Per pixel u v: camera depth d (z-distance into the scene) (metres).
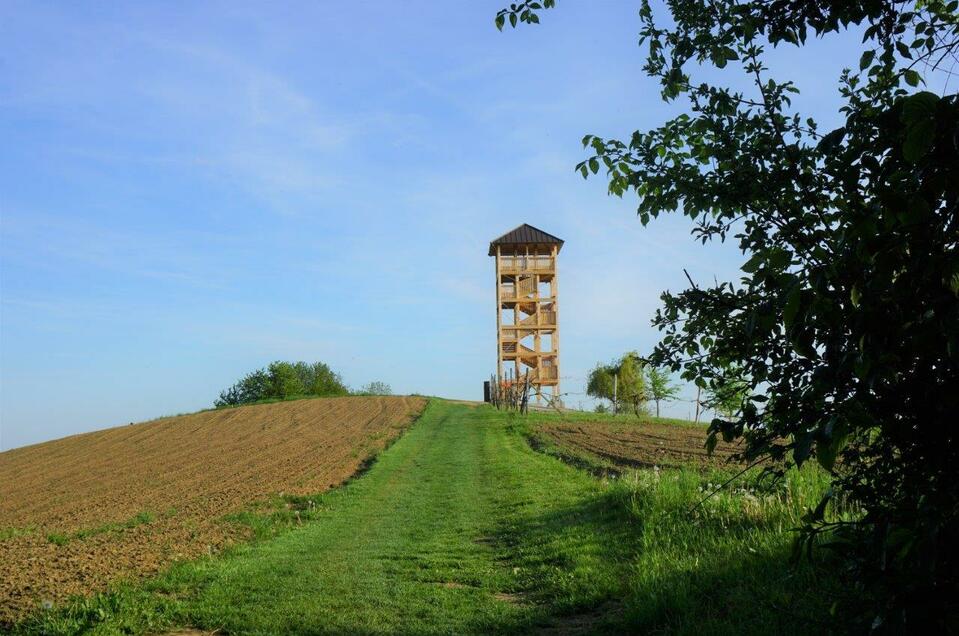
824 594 5.02
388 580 8.35
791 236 3.47
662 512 9.19
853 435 2.52
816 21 3.27
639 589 6.54
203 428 39.12
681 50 3.82
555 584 7.68
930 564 2.14
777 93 3.78
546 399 46.94
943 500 2.26
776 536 6.96
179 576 8.34
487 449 24.05
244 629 6.51
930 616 2.20
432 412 42.72
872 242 2.20
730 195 3.59
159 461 25.98
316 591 7.84
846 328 2.56
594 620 6.45
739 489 9.23
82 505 16.27
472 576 8.44
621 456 18.80
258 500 15.26
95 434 39.81
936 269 2.09
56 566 8.85
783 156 3.52
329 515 13.58
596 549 8.72
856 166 2.73
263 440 31.73
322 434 33.09
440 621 6.70
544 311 50.12
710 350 3.95
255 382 82.50
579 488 13.78
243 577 8.45
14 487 21.47
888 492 2.95
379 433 31.95
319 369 93.94
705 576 6.51
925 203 2.08
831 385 2.65
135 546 10.30
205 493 16.95
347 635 6.31
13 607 6.95
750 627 5.05
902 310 2.29
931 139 2.01
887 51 3.49
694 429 27.80
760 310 2.84
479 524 11.88
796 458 2.33
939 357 2.36
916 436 2.56
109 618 6.62
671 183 3.93
